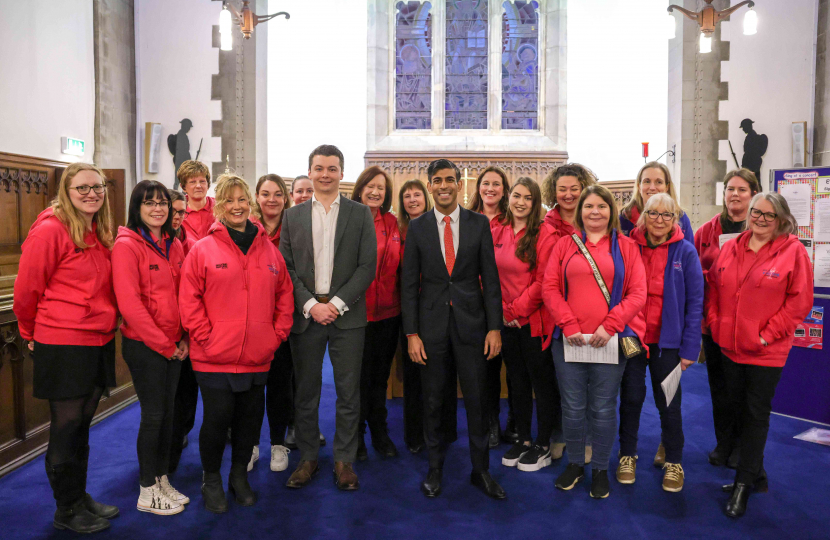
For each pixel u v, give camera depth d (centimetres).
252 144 646
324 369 523
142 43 635
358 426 292
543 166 779
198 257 229
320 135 762
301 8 732
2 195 410
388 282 304
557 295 253
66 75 508
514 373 292
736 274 258
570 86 792
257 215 300
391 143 803
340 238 259
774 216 244
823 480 273
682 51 615
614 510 242
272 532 222
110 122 579
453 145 799
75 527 221
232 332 227
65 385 213
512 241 291
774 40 594
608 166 753
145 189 228
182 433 280
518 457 292
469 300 252
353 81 794
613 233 252
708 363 295
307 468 266
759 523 231
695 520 234
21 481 271
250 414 244
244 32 550
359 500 250
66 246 213
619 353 246
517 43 812
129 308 218
